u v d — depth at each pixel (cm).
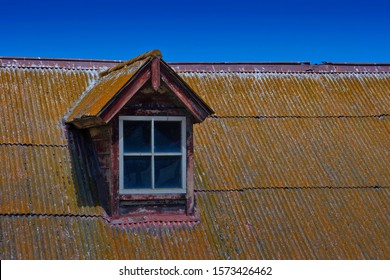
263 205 1630
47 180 1537
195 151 1720
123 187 1510
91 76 1855
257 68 2033
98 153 1590
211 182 1650
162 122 1537
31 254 1397
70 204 1505
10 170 1532
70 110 1720
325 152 1805
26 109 1695
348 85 2053
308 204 1658
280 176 1708
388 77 2120
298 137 1833
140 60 1590
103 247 1452
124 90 1470
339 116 1925
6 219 1440
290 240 1571
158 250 1477
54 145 1616
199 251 1499
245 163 1722
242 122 1839
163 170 1538
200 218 1559
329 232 1609
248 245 1537
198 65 1995
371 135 1889
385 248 1611
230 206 1606
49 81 1803
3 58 1817
